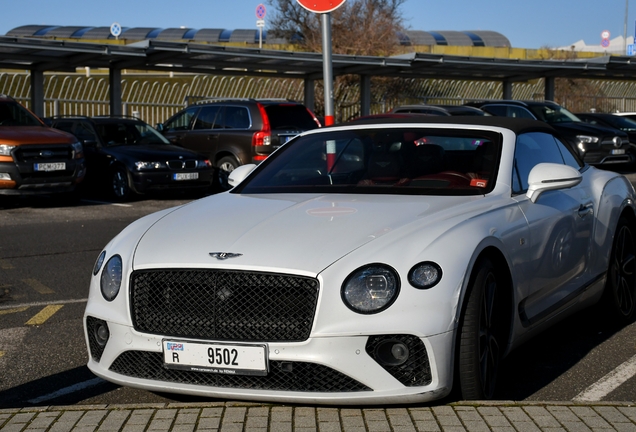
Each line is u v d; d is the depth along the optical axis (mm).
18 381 4527
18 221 11273
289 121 15711
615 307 5559
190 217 4266
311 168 5078
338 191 4711
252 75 22844
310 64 21297
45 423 3445
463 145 4941
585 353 4977
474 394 3646
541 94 34969
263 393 3512
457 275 3547
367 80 24578
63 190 12867
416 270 3498
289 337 3494
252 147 15344
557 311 4734
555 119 19406
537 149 5242
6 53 17141
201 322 3605
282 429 3330
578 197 5164
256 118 15453
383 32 37969
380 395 3436
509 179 4625
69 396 4266
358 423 3385
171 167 14000
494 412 3475
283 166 5219
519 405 3561
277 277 3520
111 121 15164
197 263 3635
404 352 3465
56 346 5211
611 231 5465
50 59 18188
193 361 3588
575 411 3484
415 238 3652
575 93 36594
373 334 3420
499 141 4930
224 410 3553
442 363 3471
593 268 5305
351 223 3889
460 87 31906
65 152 12820
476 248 3709
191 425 3387
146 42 17750
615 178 5891
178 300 3648
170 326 3650
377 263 3500
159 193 15328
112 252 4016
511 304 4074
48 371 4699
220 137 15836
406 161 4891
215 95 26578
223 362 3545
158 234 4035
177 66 21578
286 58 19828
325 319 3441
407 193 4559
